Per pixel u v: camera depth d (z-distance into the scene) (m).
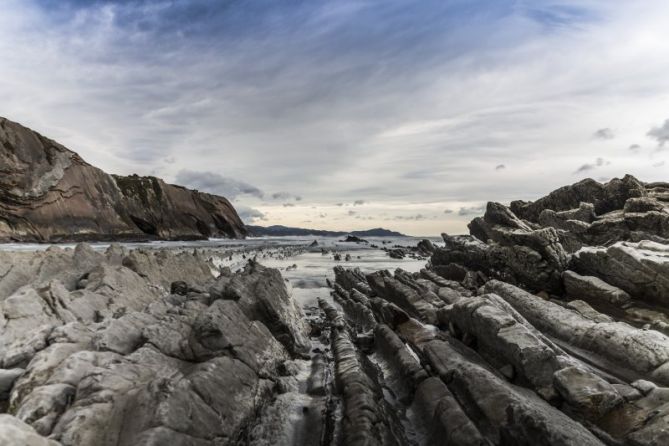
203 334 8.95
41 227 54.38
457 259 26.69
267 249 69.00
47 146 58.94
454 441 6.78
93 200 66.00
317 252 69.38
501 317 9.93
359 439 6.70
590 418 6.79
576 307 14.51
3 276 13.52
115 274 14.44
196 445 6.04
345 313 20.36
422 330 13.00
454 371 9.06
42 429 5.64
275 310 12.52
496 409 7.26
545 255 17.97
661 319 12.83
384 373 11.48
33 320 9.80
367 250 77.56
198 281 21.19
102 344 8.27
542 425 5.72
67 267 16.02
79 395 6.24
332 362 11.98
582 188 34.91
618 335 9.90
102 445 5.54
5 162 50.19
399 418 8.73
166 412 5.95
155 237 82.44
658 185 34.97
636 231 24.73
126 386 6.69
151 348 8.38
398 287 19.69
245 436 7.53
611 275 15.38
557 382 7.44
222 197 124.44
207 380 7.33
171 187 94.81
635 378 8.74
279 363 10.82
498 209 31.97
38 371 6.90
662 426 5.87
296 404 9.18
